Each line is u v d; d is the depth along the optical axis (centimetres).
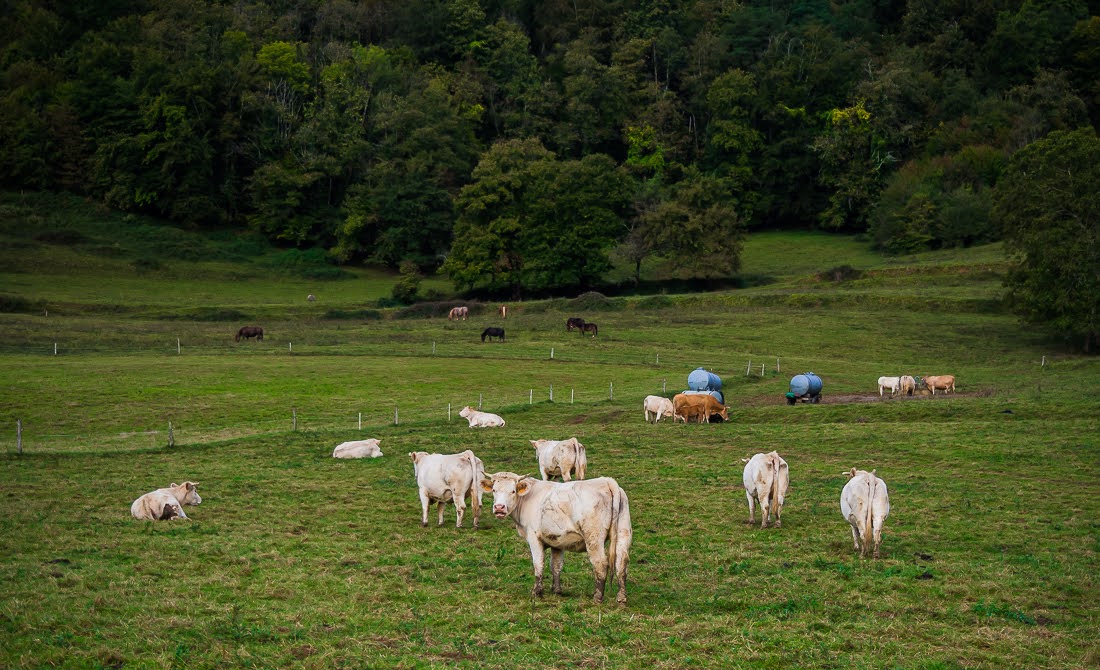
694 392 4147
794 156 15225
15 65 14638
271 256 12925
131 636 1350
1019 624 1405
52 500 2423
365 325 8225
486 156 11612
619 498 1487
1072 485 2514
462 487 2084
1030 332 7300
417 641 1338
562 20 18712
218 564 1767
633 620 1411
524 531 1549
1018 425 3444
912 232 11962
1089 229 6731
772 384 5309
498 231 11100
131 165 13312
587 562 1808
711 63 16475
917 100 14750
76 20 16375
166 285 10850
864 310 8331
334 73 14962
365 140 14288
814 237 14125
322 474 2877
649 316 8331
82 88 13762
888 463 2934
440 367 6050
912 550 1870
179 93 13675
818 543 1933
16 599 1500
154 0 17038
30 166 13162
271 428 4178
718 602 1513
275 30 16288
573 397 4966
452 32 17875
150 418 4491
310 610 1480
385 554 1855
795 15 18238
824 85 15750
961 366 6388
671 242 11006
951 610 1469
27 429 4225
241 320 8719
